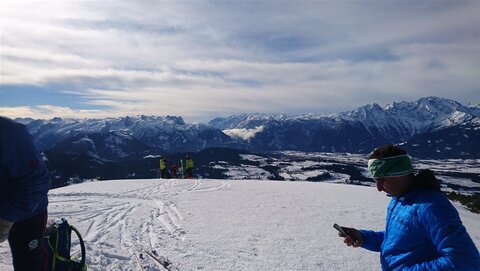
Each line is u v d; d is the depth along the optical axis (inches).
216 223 364.2
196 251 266.2
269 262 250.7
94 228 323.0
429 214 88.6
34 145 116.7
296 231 343.3
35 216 122.0
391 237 99.3
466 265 81.4
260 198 551.2
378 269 247.6
